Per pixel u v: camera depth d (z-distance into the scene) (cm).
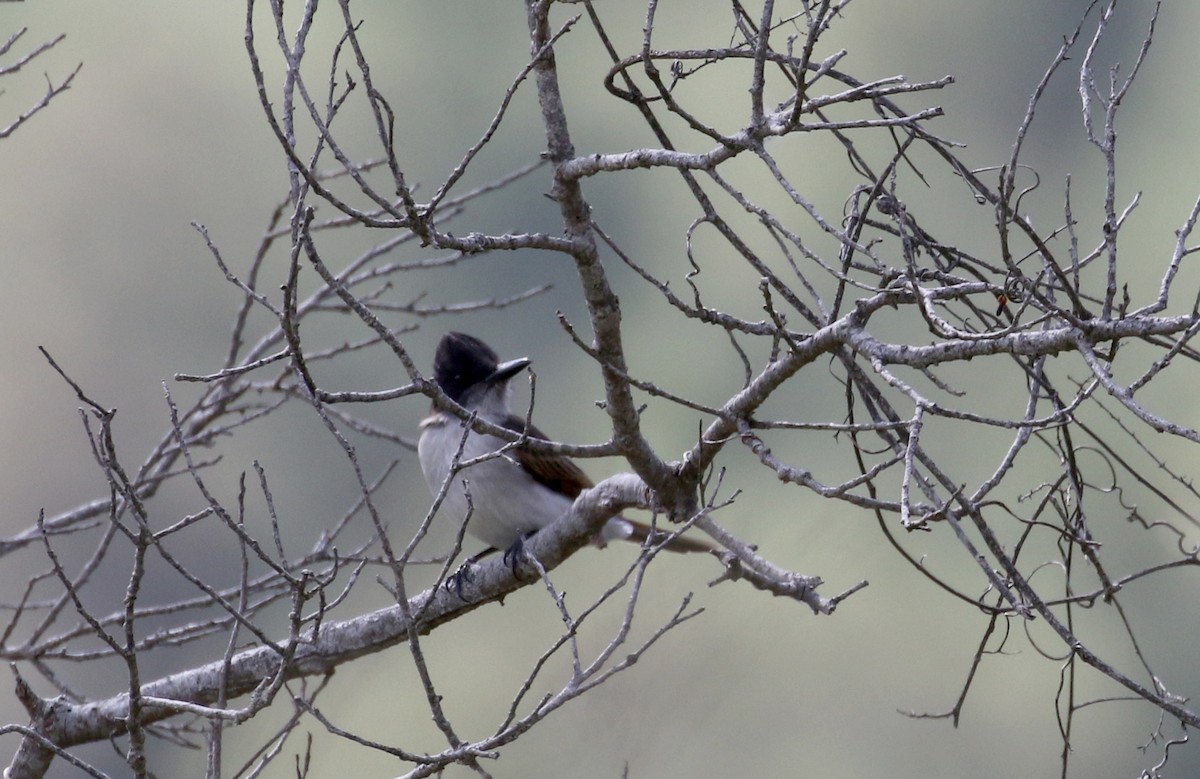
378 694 1280
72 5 2447
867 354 592
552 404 2155
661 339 2059
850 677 1420
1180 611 1633
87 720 821
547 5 698
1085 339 510
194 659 1870
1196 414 1589
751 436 661
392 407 2152
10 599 1923
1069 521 632
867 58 2220
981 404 1589
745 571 784
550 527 866
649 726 884
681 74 645
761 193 1961
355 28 578
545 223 2320
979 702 1540
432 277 2245
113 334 2331
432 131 2409
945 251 650
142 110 2456
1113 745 1627
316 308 919
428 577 1572
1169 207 1873
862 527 1092
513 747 880
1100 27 557
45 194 2402
